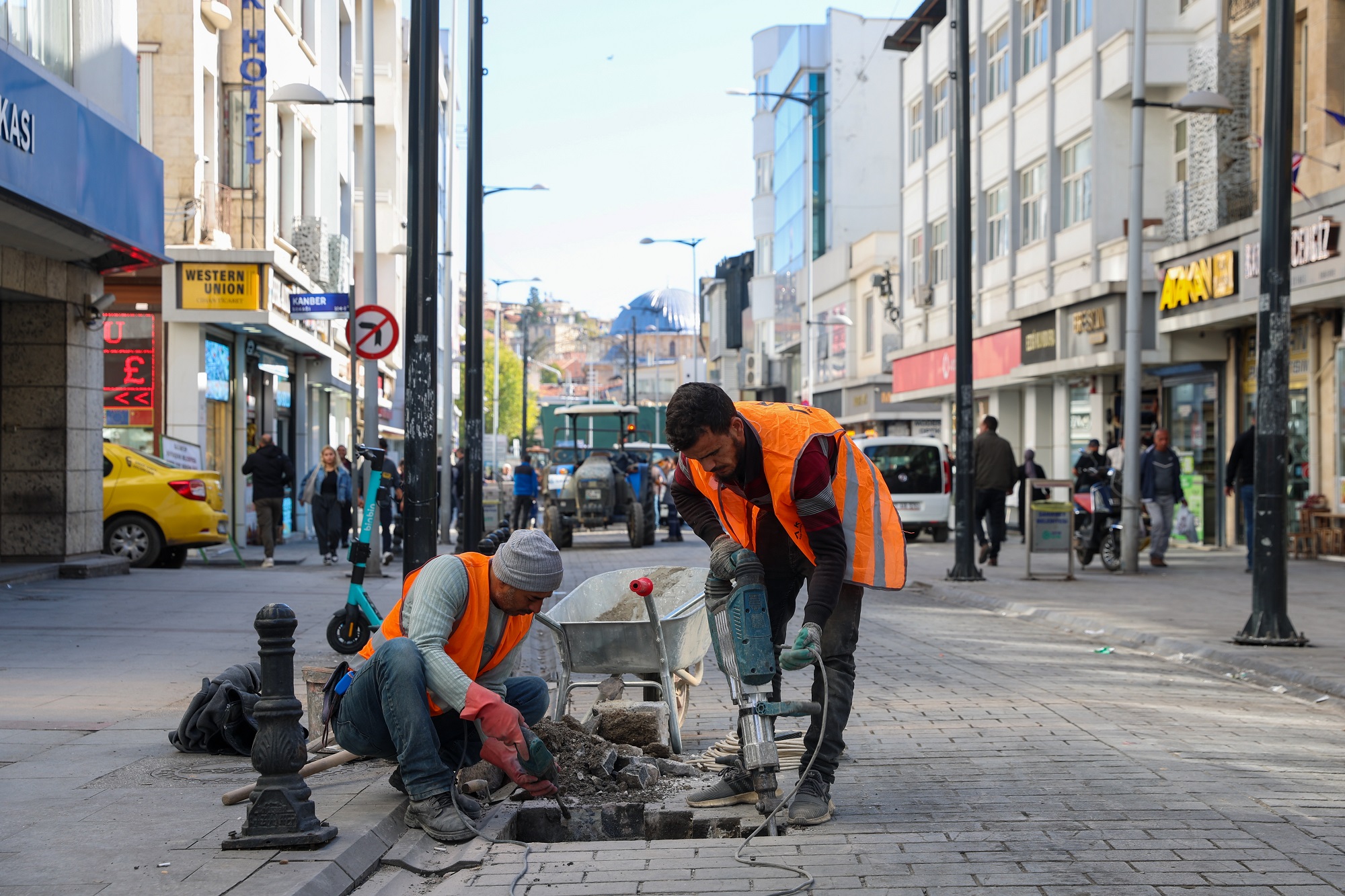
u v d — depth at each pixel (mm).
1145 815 5191
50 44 13727
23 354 15672
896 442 26359
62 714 7117
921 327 37219
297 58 26516
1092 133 25125
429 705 5148
